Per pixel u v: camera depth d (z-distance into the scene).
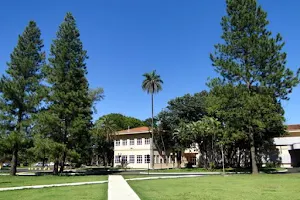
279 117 32.59
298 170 42.78
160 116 60.91
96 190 17.23
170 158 65.38
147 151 61.47
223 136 36.44
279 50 34.16
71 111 36.31
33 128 36.19
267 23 35.38
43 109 37.84
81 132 36.69
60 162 38.72
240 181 23.47
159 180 24.70
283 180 24.27
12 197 14.62
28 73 38.34
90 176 31.83
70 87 37.78
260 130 35.12
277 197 14.06
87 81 39.97
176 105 59.44
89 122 38.53
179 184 20.86
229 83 35.03
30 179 27.86
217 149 54.81
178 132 53.62
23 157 38.94
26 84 37.41
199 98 58.19
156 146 62.50
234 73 34.78
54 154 34.66
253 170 34.62
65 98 36.28
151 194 15.07
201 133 49.25
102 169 57.53
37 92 37.03
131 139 64.75
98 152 76.94
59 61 37.94
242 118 33.69
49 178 29.09
